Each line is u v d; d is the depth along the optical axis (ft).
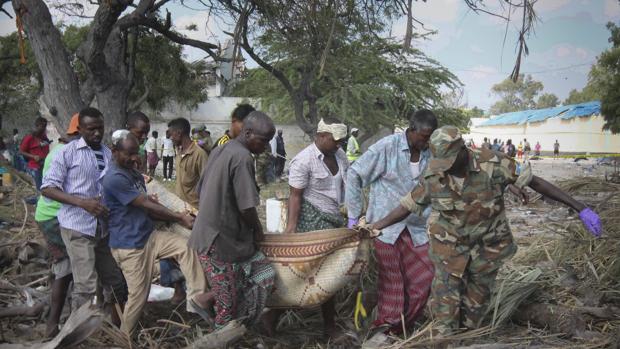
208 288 12.42
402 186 13.10
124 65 35.58
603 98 92.73
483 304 12.23
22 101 80.89
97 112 12.99
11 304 14.82
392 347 11.75
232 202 11.23
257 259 11.80
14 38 64.28
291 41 36.19
